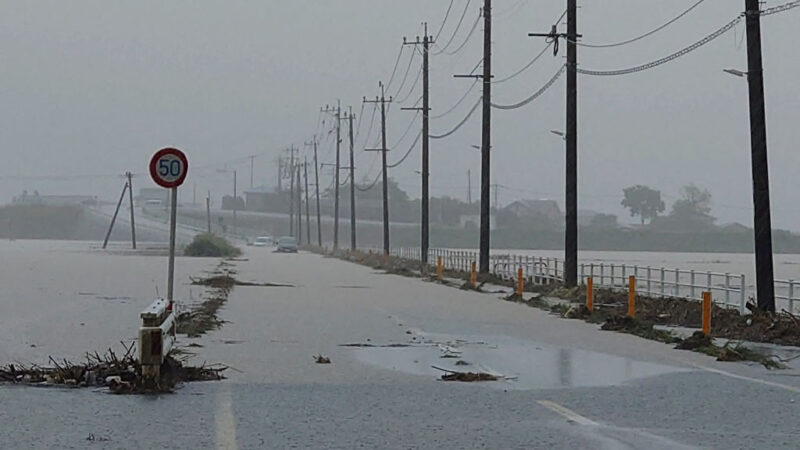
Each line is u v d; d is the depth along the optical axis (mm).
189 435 19594
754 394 25422
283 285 82250
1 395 24297
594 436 19719
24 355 32719
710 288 50719
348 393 25406
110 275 92688
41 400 23625
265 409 22766
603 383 27453
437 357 33625
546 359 33188
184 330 41125
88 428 20203
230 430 20156
